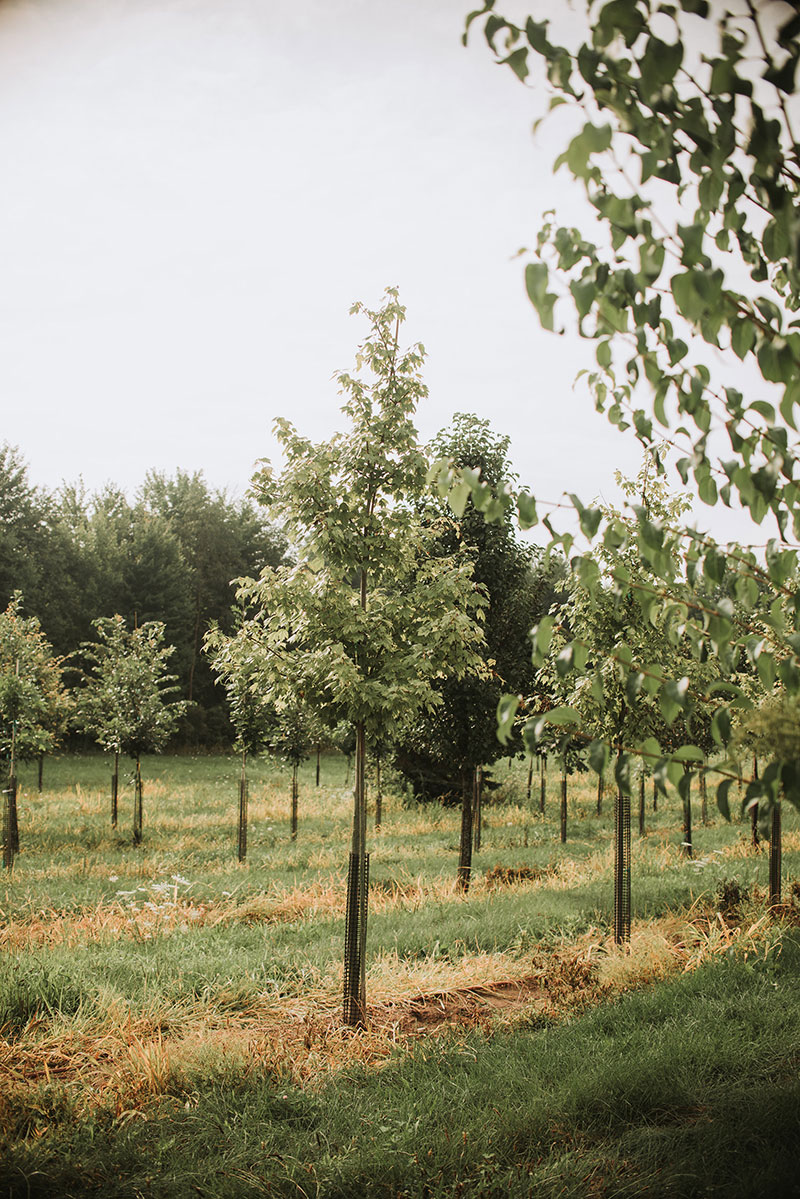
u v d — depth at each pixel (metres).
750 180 1.65
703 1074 4.39
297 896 10.52
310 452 6.75
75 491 49.59
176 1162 3.87
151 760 35.06
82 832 16.95
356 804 6.40
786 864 11.70
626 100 1.57
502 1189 3.30
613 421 2.22
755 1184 3.04
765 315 1.66
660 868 12.30
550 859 13.97
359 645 6.65
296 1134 4.15
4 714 14.95
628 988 6.50
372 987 6.90
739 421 1.85
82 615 40.94
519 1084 4.48
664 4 1.49
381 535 6.82
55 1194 3.65
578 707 7.35
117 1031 5.84
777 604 2.14
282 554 53.94
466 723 11.32
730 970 6.25
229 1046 5.36
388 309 6.75
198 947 8.01
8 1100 4.59
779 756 1.67
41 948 8.05
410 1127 3.97
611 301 1.76
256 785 26.95
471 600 6.89
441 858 14.45
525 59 1.62
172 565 45.09
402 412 6.74
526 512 2.04
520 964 7.55
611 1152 3.61
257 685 7.00
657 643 7.10
